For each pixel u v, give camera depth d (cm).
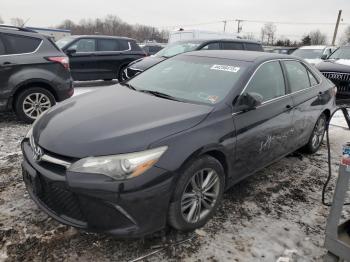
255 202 345
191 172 265
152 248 266
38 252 254
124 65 1055
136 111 293
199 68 375
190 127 273
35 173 256
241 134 312
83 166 235
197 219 286
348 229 231
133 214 238
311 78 461
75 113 297
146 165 238
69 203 244
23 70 544
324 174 427
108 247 264
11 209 306
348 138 584
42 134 271
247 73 344
